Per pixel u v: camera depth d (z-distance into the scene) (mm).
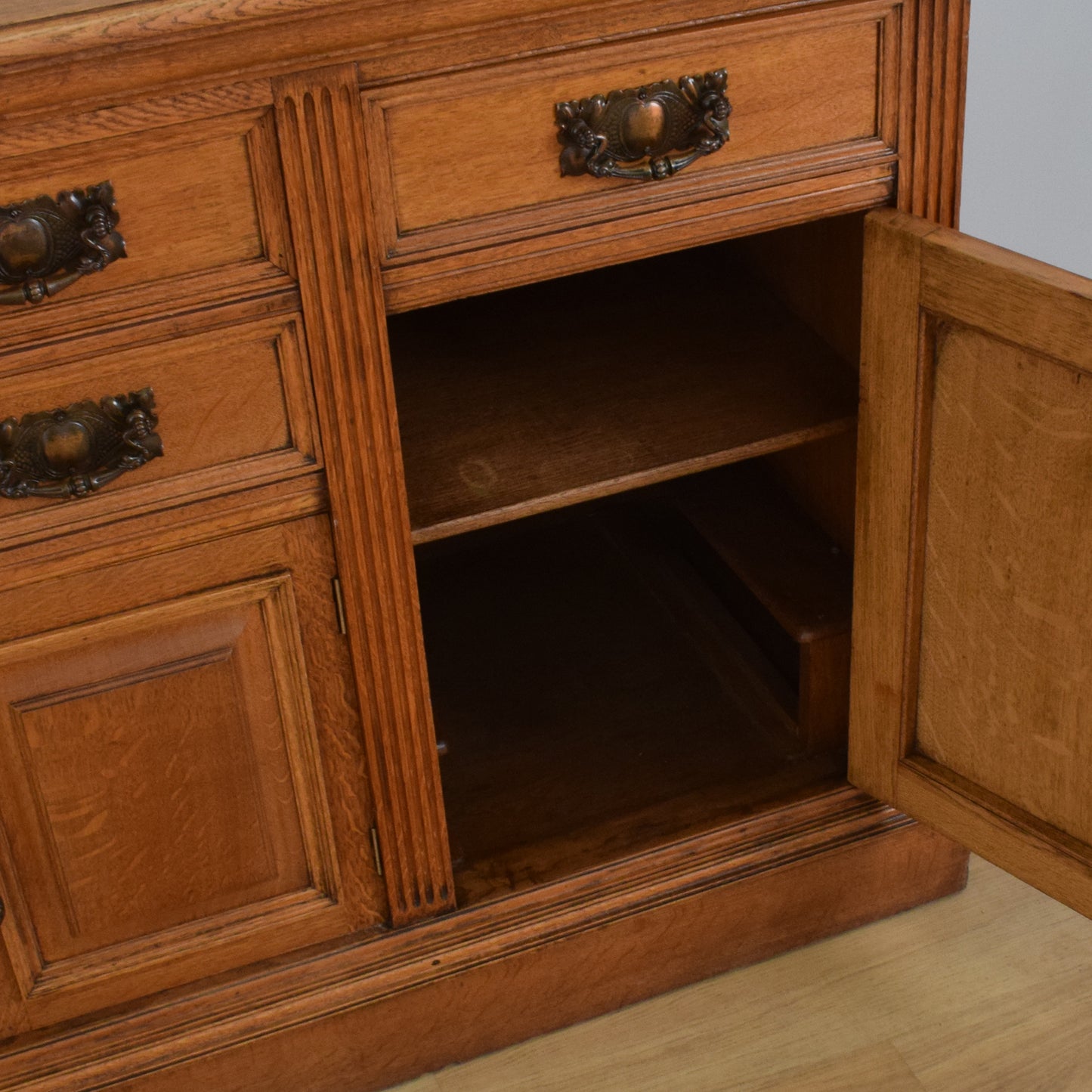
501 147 1164
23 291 1075
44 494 1147
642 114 1186
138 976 1378
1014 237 2158
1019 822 1369
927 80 1269
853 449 1577
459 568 2029
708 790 1585
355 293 1161
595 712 1734
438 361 1562
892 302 1286
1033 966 1583
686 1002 1568
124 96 1038
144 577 1211
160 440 1161
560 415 1470
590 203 1212
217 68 1044
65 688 1230
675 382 1502
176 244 1107
